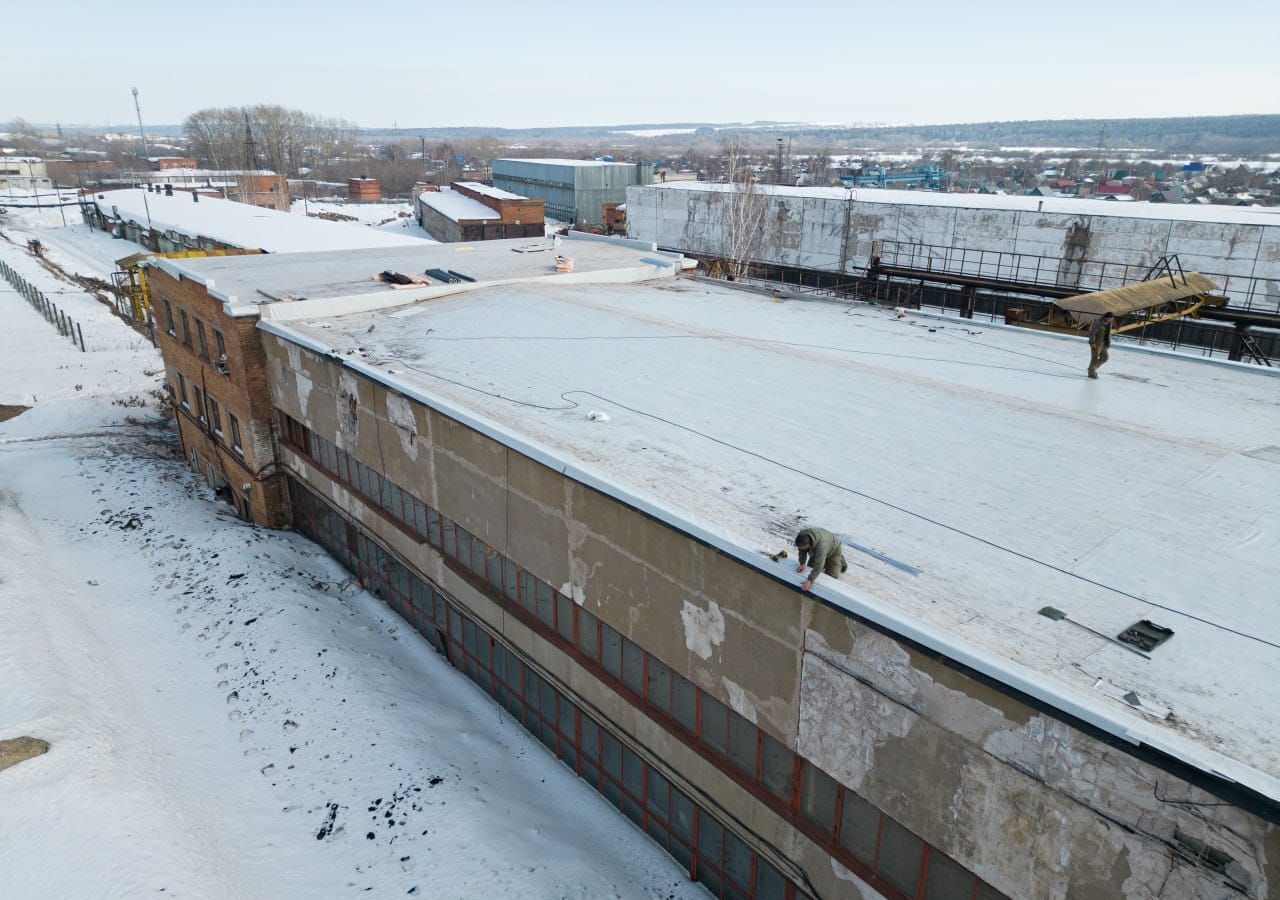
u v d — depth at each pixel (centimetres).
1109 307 2308
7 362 4834
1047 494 1413
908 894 1104
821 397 1895
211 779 1684
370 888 1458
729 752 1342
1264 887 734
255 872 1477
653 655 1415
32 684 1794
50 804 1484
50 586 2317
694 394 1925
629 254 3944
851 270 5294
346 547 2558
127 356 5100
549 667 1717
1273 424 1728
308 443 2564
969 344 2375
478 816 1616
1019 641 1011
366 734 1817
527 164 12669
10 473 3328
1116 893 845
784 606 1134
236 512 3077
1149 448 1584
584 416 1784
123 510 2948
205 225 7900
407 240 7156
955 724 953
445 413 1756
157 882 1374
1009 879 945
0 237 9781
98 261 8781
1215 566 1188
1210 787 749
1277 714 889
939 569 1178
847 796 1159
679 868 1550
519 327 2512
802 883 1253
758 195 5831
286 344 2412
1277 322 2573
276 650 2075
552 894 1461
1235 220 3831
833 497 1405
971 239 4609
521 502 1623
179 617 2239
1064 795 865
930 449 1606
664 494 1405
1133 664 970
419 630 2277
